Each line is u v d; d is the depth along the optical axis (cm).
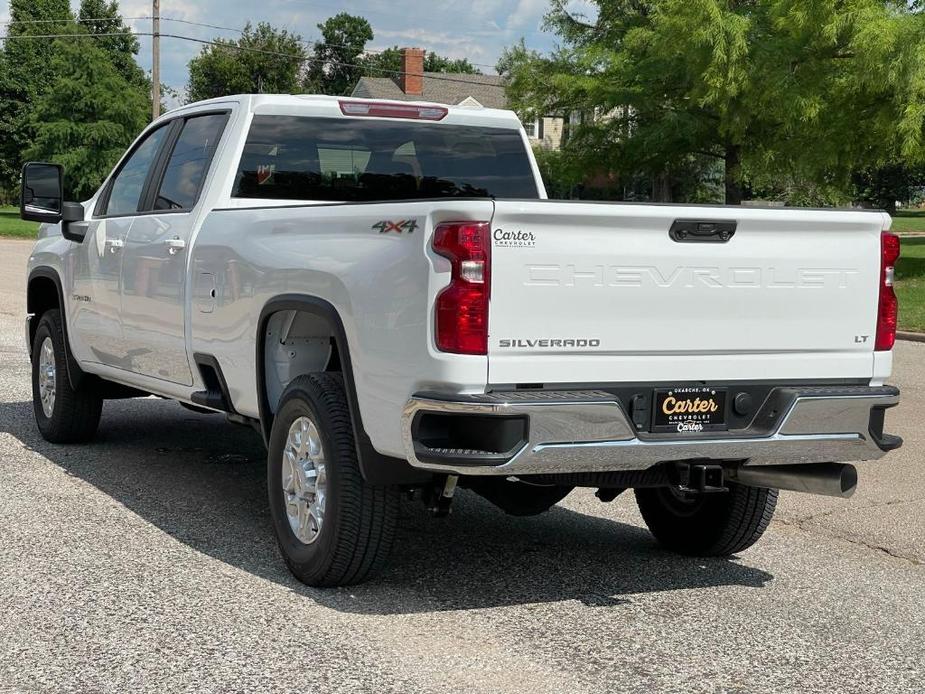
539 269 425
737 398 468
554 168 3266
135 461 737
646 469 469
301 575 493
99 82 6384
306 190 618
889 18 2247
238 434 840
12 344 1341
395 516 473
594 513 652
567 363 433
